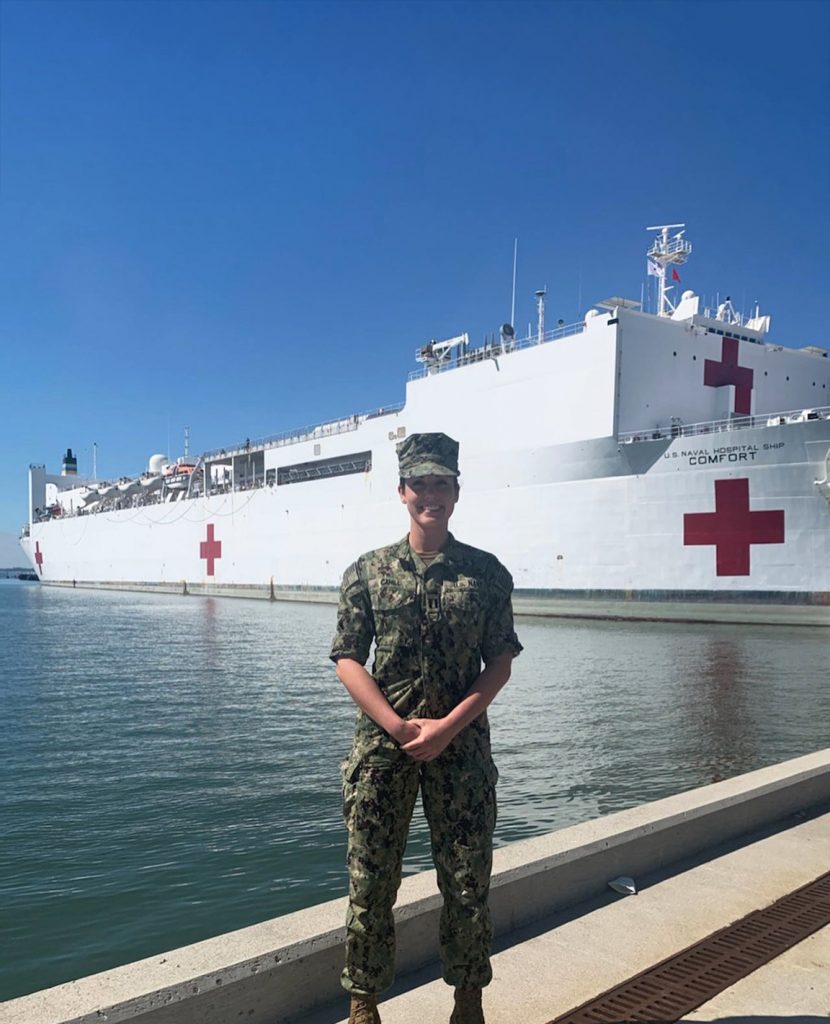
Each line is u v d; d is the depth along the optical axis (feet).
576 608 68.28
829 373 78.64
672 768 24.84
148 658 57.77
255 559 114.93
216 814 20.97
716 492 60.75
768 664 46.65
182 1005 6.52
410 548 6.81
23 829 19.84
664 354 68.23
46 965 13.21
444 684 6.46
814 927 8.82
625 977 7.80
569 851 9.44
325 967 7.45
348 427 98.73
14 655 60.44
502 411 74.18
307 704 37.99
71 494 193.06
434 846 6.57
